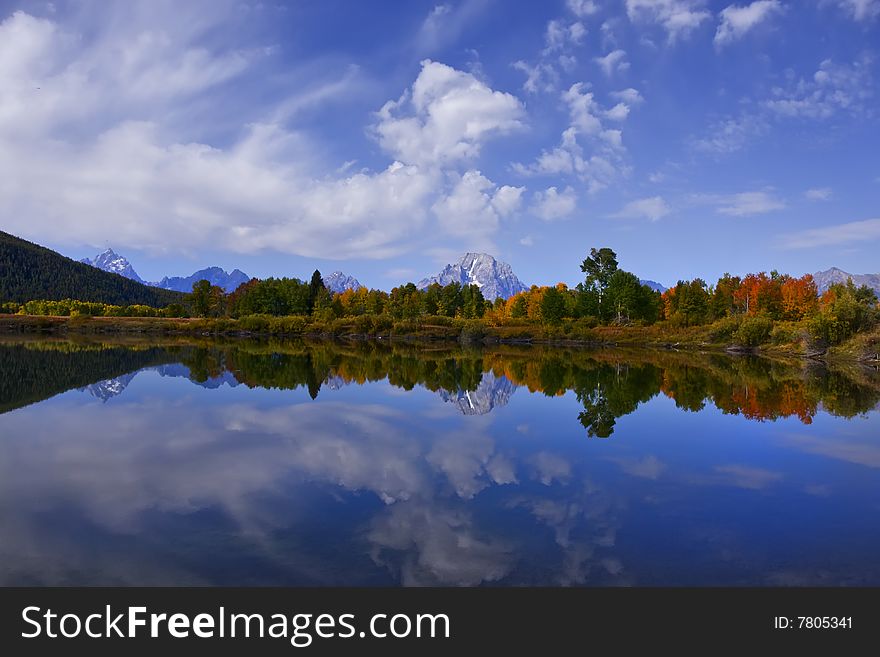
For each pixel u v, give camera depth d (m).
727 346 65.19
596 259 104.44
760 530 9.20
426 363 41.78
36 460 12.99
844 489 11.62
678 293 96.94
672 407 22.14
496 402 22.78
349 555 8.00
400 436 16.06
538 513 9.85
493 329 85.75
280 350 54.00
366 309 118.38
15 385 25.22
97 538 8.52
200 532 8.77
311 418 18.52
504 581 7.33
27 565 7.64
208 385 26.14
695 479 12.24
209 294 121.00
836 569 7.80
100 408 19.80
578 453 14.43
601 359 49.22
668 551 8.30
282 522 9.23
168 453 13.75
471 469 12.69
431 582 7.24
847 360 48.34
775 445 15.70
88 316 95.19
